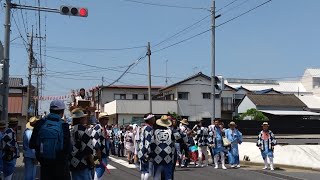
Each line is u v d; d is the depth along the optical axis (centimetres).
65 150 676
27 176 1041
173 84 5853
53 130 664
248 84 9112
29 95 4025
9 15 1561
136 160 1130
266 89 8412
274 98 6675
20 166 1773
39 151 668
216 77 2244
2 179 1123
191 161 1880
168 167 908
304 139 4031
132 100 5712
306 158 1922
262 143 1634
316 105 7275
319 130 5169
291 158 1942
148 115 943
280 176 1455
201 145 1755
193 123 3741
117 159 2144
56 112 691
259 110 6372
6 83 1551
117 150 2442
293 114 6341
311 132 5138
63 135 675
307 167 1650
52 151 658
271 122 4981
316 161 1880
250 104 6581
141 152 923
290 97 6781
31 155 1037
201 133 1758
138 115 5716
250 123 4812
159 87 6700
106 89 6488
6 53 1565
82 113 771
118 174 1491
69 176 689
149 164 1017
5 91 1547
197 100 5891
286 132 5034
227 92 6334
